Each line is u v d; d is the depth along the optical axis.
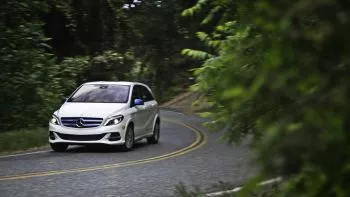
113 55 42.03
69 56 40.84
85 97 22.34
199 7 6.80
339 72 2.40
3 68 27.47
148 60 56.16
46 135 24.34
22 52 28.02
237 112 4.88
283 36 2.43
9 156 19.14
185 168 15.85
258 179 2.64
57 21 39.00
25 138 22.58
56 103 29.34
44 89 29.11
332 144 2.36
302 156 2.42
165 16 52.31
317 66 2.42
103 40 42.97
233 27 6.01
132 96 22.58
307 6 2.33
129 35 44.31
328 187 2.69
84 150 21.16
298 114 2.54
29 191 12.25
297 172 2.57
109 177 14.24
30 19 31.14
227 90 2.68
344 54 2.38
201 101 6.79
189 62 56.31
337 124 2.34
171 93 65.25
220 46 6.46
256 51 4.59
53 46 40.22
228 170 15.26
